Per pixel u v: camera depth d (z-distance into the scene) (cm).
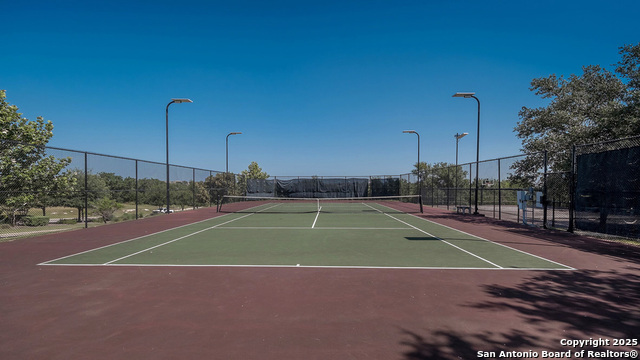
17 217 1678
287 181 4059
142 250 933
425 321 442
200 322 440
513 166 2495
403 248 955
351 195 4028
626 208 1041
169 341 388
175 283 611
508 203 1925
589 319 448
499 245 1005
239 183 3900
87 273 682
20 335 404
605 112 1764
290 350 367
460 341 388
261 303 508
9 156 1667
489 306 494
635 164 1013
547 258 820
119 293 557
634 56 1817
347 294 548
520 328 421
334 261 786
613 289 574
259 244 1025
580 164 1256
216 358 349
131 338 396
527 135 2773
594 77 2459
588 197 1209
